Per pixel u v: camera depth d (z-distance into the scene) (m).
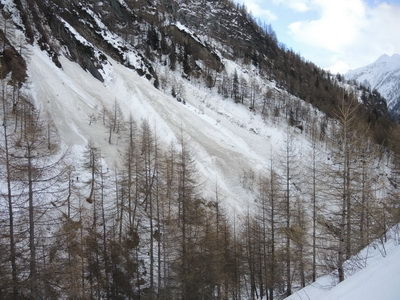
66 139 43.53
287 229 21.02
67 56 68.38
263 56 158.75
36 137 14.96
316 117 103.06
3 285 12.80
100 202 32.38
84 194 34.22
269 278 22.95
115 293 25.17
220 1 182.00
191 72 110.75
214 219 30.80
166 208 29.47
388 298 5.69
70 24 81.50
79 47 72.19
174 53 112.50
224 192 49.34
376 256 11.67
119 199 32.38
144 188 35.09
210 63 118.56
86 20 90.00
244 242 30.00
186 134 63.19
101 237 25.83
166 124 63.47
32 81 48.31
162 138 57.53
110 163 43.97
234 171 57.72
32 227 13.43
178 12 154.38
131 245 28.03
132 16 121.94
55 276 14.34
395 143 43.44
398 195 16.47
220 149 63.28
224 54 137.62
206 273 23.17
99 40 87.12
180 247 22.70
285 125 96.88
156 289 25.19
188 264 21.84
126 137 51.47
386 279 6.74
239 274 27.48
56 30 70.94
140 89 72.75
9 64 45.69
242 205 47.91
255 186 53.97
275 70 147.25
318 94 134.25
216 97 104.00
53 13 73.19
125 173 36.91
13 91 41.62
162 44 115.44
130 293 25.12
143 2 138.00
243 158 63.50
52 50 62.66
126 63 86.75
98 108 56.91
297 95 128.25
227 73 119.25
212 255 23.69
